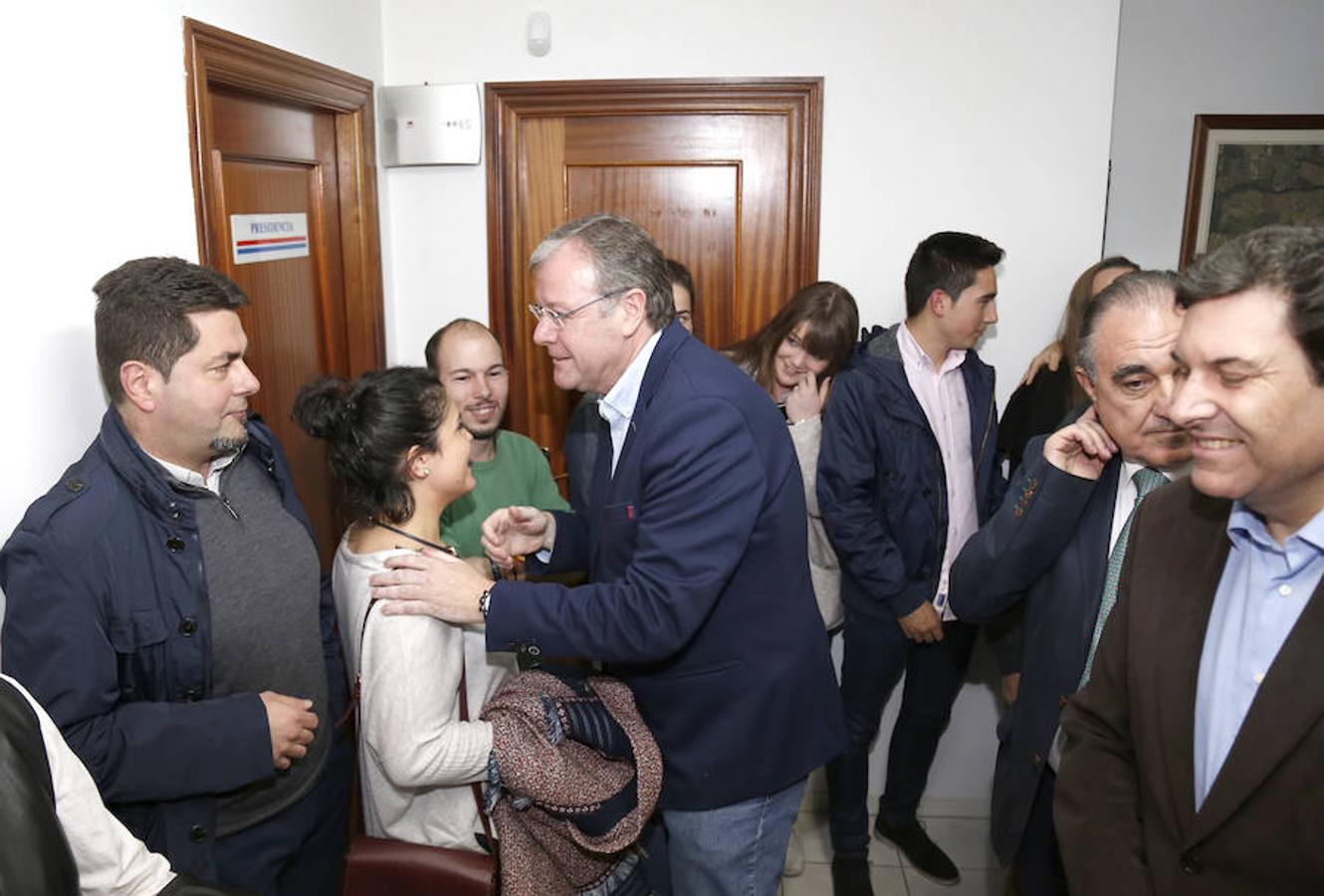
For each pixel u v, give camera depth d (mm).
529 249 2855
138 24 1562
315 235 2436
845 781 2523
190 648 1376
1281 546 962
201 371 1312
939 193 2719
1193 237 3422
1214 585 1050
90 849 1046
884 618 2436
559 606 1429
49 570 1225
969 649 2621
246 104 2031
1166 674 1062
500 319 2873
